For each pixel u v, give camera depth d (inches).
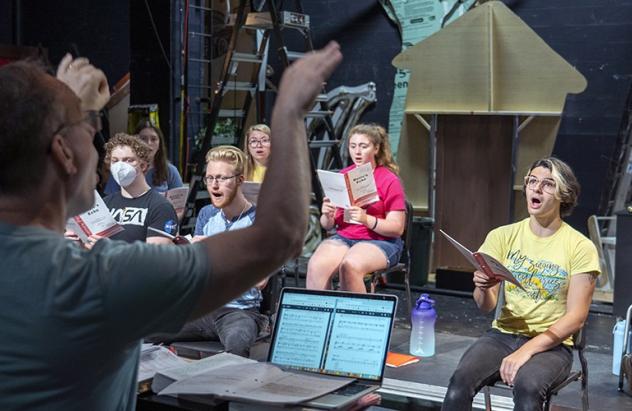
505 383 118.0
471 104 257.4
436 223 270.1
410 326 208.1
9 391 38.1
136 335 38.6
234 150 147.5
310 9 282.8
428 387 155.3
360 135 186.4
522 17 250.2
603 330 208.7
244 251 39.0
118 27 306.5
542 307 123.1
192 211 256.7
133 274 37.7
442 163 267.9
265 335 138.6
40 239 39.4
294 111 41.4
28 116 39.1
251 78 284.0
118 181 147.9
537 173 124.0
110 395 41.1
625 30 237.3
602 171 242.5
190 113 279.0
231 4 281.4
